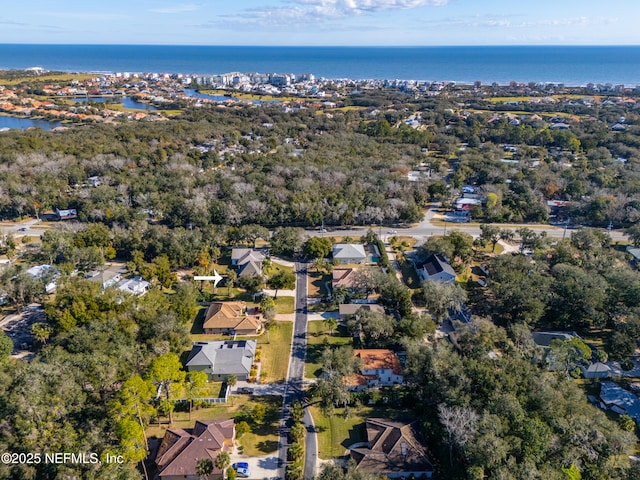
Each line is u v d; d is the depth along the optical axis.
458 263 115.94
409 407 70.75
